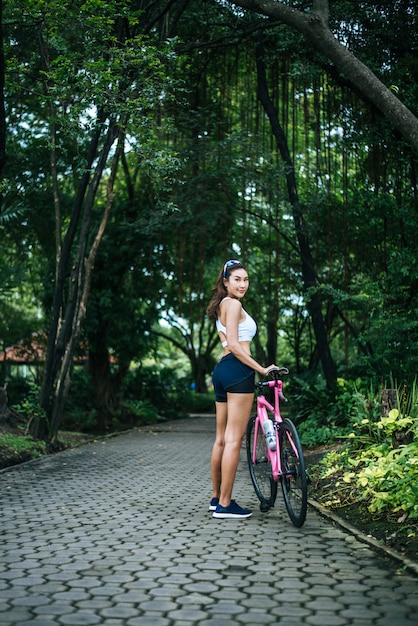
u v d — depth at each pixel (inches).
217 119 632.4
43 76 451.5
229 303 224.2
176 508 237.9
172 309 941.2
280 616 127.3
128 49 379.2
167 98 402.0
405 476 210.8
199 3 530.6
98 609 130.6
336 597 138.6
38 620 124.3
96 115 445.1
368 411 327.9
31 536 192.7
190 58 569.9
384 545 177.3
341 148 546.6
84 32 396.5
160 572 156.3
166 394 981.2
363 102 519.8
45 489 281.7
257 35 545.3
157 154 401.4
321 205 602.9
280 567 160.9
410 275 427.5
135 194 745.6
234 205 660.7
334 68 507.8
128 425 730.8
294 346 967.6
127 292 764.0
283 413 686.5
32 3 382.6
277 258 619.2
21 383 727.7
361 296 444.1
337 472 281.1
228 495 220.8
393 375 429.1
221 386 225.3
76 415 678.5
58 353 465.7
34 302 782.5
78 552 174.2
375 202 469.1
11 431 442.9
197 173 612.7
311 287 468.4
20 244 729.0
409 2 478.9
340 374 572.1
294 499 206.5
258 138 605.9
